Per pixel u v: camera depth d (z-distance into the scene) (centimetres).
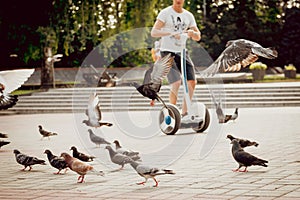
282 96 2950
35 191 872
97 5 3309
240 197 795
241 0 5316
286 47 5569
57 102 2947
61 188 890
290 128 1814
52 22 3300
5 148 1436
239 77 3906
